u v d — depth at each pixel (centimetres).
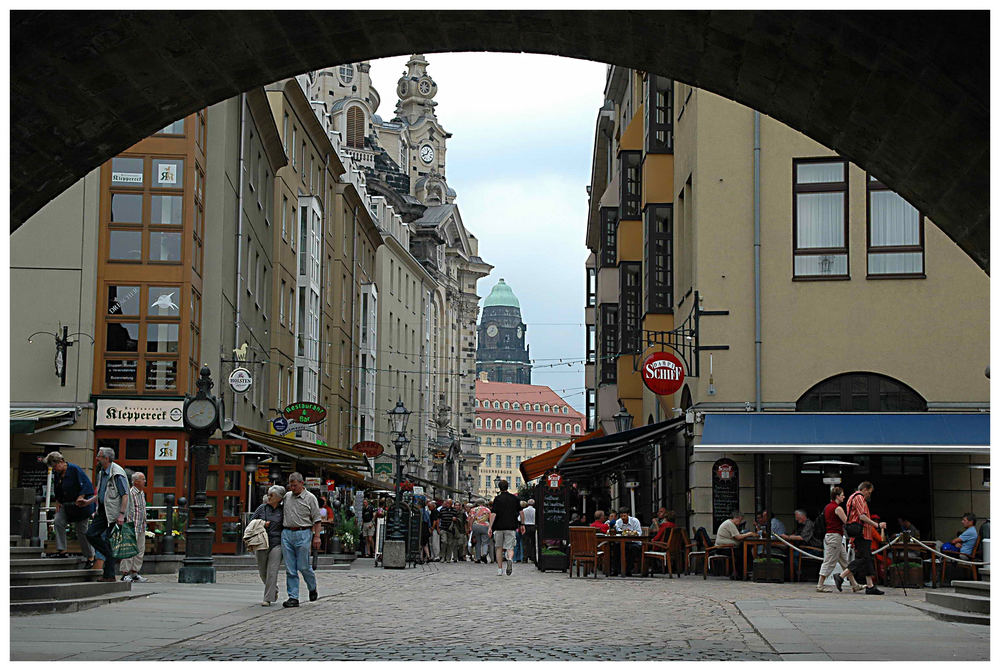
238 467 3212
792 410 2659
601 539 2673
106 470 1850
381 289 8256
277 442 3644
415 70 14600
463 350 13038
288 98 4872
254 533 1725
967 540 2241
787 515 2647
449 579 2588
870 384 2658
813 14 1055
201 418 2206
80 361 3259
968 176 1179
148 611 1570
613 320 4284
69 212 3319
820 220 2703
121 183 3347
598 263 4522
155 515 3206
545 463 4059
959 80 1057
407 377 9338
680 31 1164
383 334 8281
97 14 1084
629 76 4072
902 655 1098
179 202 3350
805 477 2658
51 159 1277
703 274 2714
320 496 3459
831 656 1090
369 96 13275
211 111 3594
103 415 3259
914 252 2670
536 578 2647
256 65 1253
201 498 2211
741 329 2689
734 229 2716
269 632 1342
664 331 2859
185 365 3291
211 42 1183
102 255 3319
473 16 1190
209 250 3572
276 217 4666
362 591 2106
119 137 1300
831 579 2362
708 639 1263
